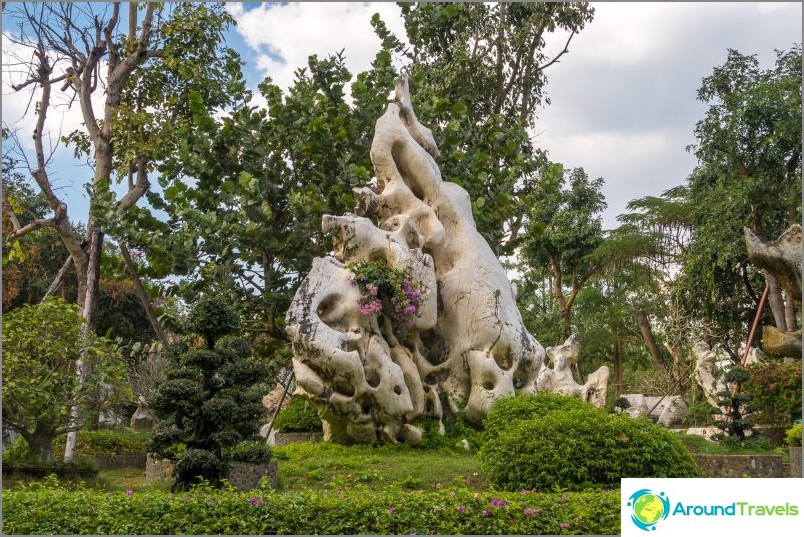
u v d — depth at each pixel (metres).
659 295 35.16
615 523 7.78
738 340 31.69
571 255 36.88
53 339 11.84
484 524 7.71
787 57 29.08
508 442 10.16
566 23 25.81
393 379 13.56
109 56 20.56
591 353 38.94
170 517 7.75
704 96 29.94
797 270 12.70
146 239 16.45
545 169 22.92
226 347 10.49
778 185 28.27
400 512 7.86
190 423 10.14
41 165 18.52
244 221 17.00
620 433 9.99
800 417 17.53
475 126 23.47
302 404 16.77
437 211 15.81
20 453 12.15
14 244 19.02
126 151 20.16
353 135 18.86
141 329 31.58
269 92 18.64
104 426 20.77
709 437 18.14
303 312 13.34
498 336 14.89
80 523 7.67
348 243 14.26
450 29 25.89
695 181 31.47
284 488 10.92
